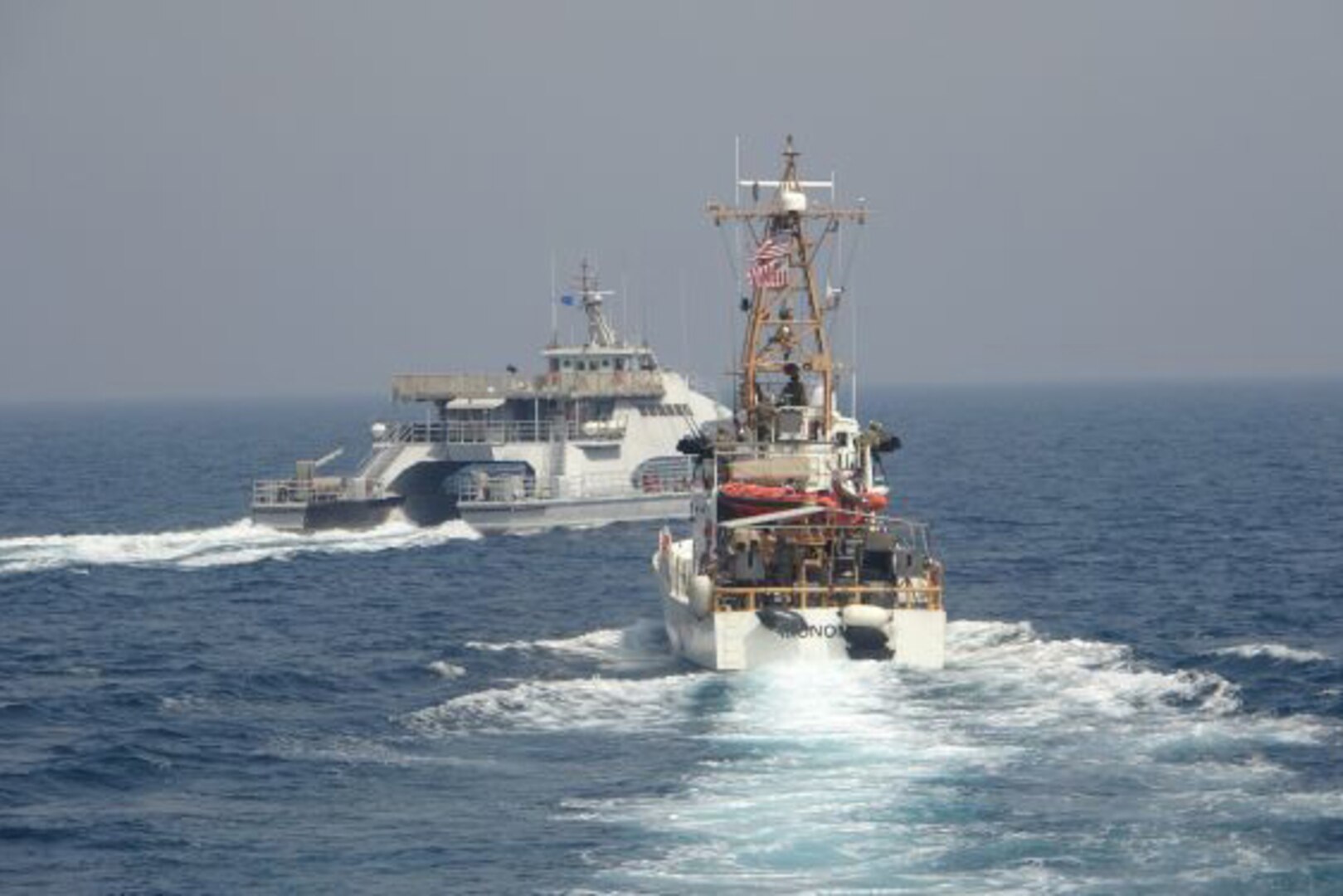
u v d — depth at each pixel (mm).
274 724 127812
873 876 88688
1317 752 109562
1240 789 101375
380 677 145875
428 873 93438
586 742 116875
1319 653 149250
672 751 113125
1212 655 147250
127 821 104188
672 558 154500
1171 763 107062
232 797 108812
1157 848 91688
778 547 139625
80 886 93688
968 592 195375
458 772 111562
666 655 150750
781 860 91500
